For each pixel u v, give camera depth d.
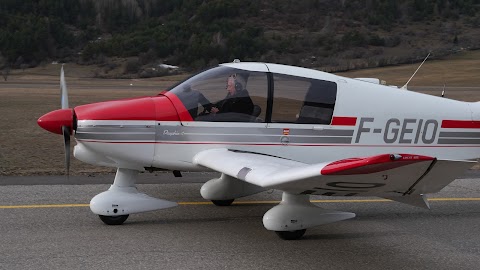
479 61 92.81
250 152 6.80
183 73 90.56
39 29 104.56
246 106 6.80
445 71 81.06
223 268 5.24
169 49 100.62
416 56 98.81
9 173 9.35
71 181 8.85
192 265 5.29
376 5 127.19
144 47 102.06
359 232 6.60
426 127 7.47
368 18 123.25
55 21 109.75
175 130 6.61
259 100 6.82
